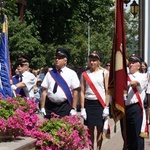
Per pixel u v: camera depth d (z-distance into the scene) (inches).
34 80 364.8
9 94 328.5
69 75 319.9
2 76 331.6
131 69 339.0
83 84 358.9
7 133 239.8
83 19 1305.4
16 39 952.3
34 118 256.8
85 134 272.8
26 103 261.0
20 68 360.8
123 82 320.8
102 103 352.5
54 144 251.8
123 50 323.3
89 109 355.3
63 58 320.8
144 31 796.0
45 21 1261.1
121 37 322.0
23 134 252.8
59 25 1270.9
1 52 343.9
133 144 340.8
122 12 323.0
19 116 243.8
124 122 329.4
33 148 244.2
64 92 315.9
